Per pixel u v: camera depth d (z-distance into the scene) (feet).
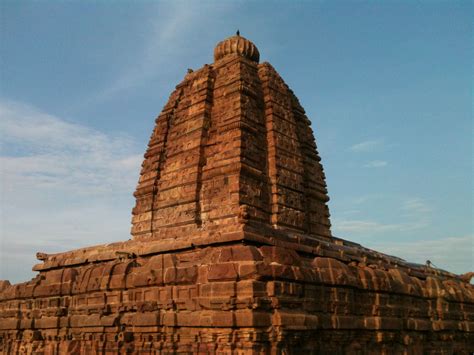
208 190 77.97
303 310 61.21
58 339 76.28
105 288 71.97
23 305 86.89
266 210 77.15
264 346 55.62
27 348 81.20
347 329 67.77
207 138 84.69
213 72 91.86
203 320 58.03
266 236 65.62
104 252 83.61
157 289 65.21
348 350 68.85
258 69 92.63
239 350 54.95
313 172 92.73
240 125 78.89
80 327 73.61
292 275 60.64
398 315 79.61
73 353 72.69
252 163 77.87
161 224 84.07
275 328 56.49
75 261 86.99
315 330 62.23
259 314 55.26
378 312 74.59
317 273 65.41
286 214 79.71
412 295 84.94
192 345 58.95
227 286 57.31
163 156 91.20
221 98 87.15
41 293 82.74
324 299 65.41
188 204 79.71
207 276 59.98
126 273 70.79
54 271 84.07
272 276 58.18
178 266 65.05
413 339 82.64
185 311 61.21
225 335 55.98
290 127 89.25
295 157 86.63
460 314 100.07
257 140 81.87
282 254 61.46
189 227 77.71
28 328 82.48
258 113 85.51
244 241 61.93
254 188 76.23
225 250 60.59
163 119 94.99
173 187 84.43
